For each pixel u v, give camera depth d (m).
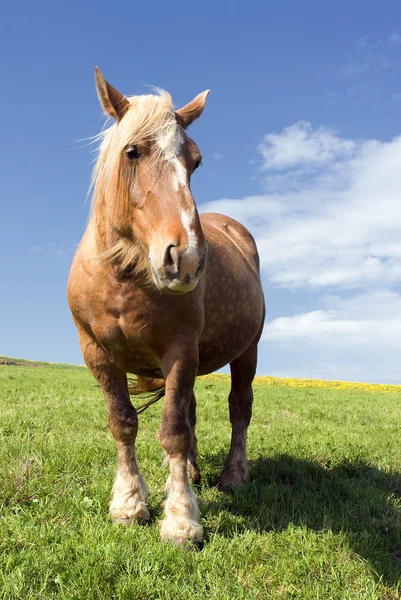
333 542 3.61
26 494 4.10
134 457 4.01
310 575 3.19
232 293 4.59
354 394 21.70
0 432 6.23
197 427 8.01
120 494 3.86
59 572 2.92
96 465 4.91
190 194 3.07
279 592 2.94
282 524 3.93
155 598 2.77
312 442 7.12
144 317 3.50
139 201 3.18
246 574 3.11
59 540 3.37
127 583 2.80
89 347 3.96
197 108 3.84
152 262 2.99
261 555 3.36
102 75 3.44
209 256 4.39
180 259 2.86
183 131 3.36
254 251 6.08
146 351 3.68
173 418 3.53
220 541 3.46
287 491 4.71
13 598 2.64
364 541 3.63
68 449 5.30
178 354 3.56
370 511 4.40
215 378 29.12
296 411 11.69
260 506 4.29
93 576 2.84
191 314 3.62
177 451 3.54
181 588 2.83
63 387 15.18
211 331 4.39
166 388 3.59
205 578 3.00
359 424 10.28
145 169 3.14
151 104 3.26
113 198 3.35
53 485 4.31
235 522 3.89
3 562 3.00
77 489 4.29
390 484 5.33
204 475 5.18
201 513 3.97
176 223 2.94
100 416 8.39
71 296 3.88
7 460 4.84
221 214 6.38
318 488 5.03
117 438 3.96
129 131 3.19
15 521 3.56
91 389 14.70
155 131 3.15
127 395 4.02
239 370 5.39
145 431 7.30
